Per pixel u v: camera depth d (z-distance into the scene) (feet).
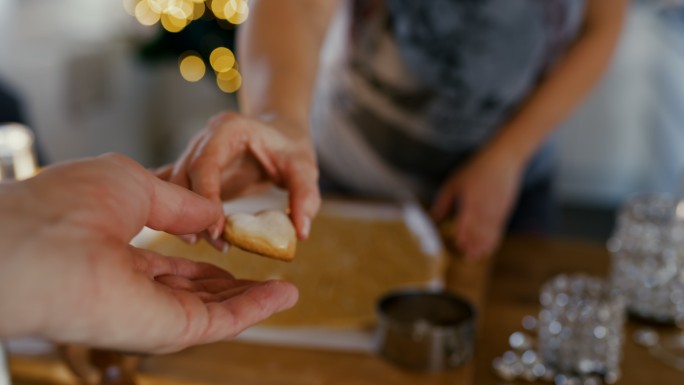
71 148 9.99
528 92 4.67
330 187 4.96
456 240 4.25
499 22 4.30
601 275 4.11
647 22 11.23
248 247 2.64
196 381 3.17
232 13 10.14
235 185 2.97
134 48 11.32
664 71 10.54
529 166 4.83
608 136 11.92
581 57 4.62
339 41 4.59
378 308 3.38
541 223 4.93
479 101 4.52
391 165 4.77
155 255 2.48
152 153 12.99
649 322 3.71
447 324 3.46
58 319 1.86
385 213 4.53
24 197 1.92
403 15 4.34
